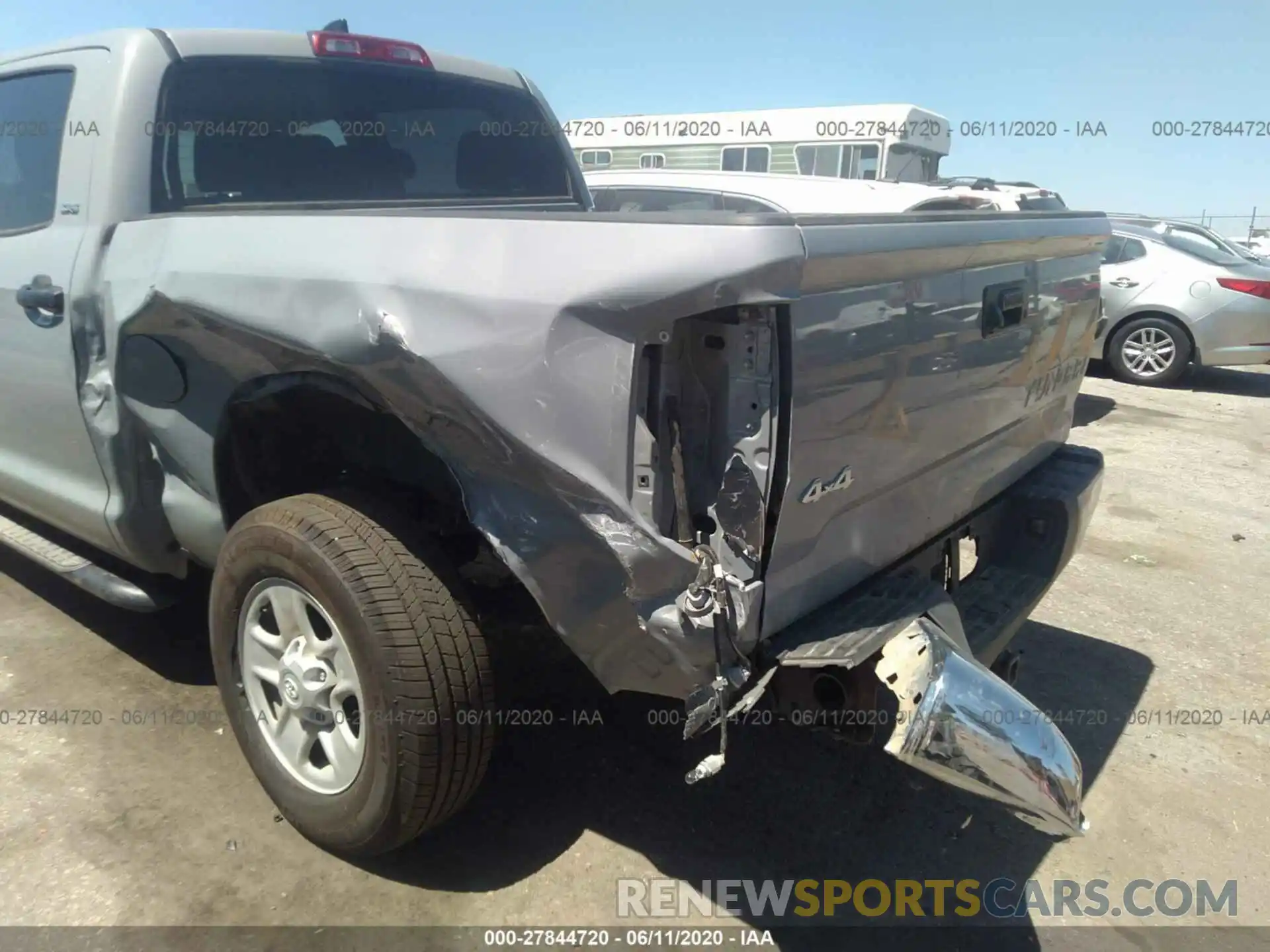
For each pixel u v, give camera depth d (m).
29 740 3.07
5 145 3.39
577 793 2.94
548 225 2.05
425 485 2.62
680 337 2.01
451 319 2.05
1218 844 2.87
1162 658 4.03
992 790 2.06
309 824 2.58
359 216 2.29
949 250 2.35
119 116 2.95
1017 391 2.91
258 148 3.26
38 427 3.28
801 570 2.16
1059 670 3.89
